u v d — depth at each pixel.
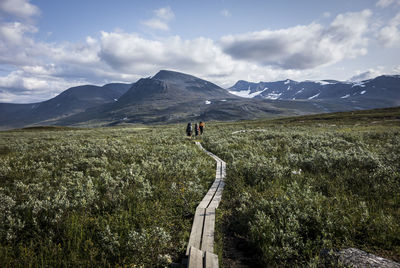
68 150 15.05
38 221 4.95
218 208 6.09
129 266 3.73
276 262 3.77
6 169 9.71
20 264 3.59
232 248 4.43
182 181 8.07
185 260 4.01
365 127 34.97
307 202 5.31
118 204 5.90
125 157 12.85
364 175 7.36
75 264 3.65
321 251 3.84
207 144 19.84
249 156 12.02
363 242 4.01
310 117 83.06
